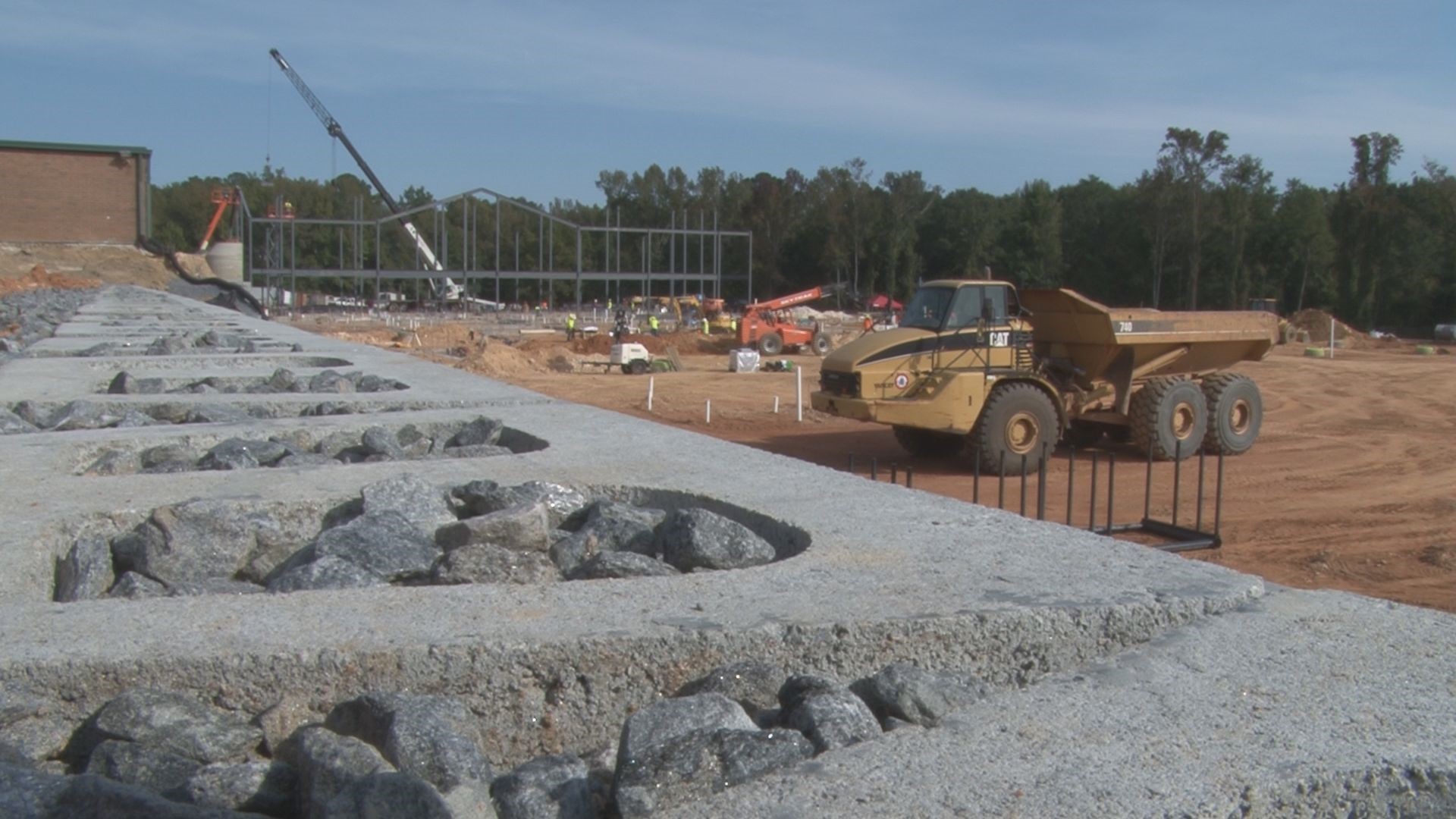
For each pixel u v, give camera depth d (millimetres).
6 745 2959
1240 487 14906
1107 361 16688
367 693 3086
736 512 5305
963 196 106375
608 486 5891
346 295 124625
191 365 13148
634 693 3312
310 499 5414
